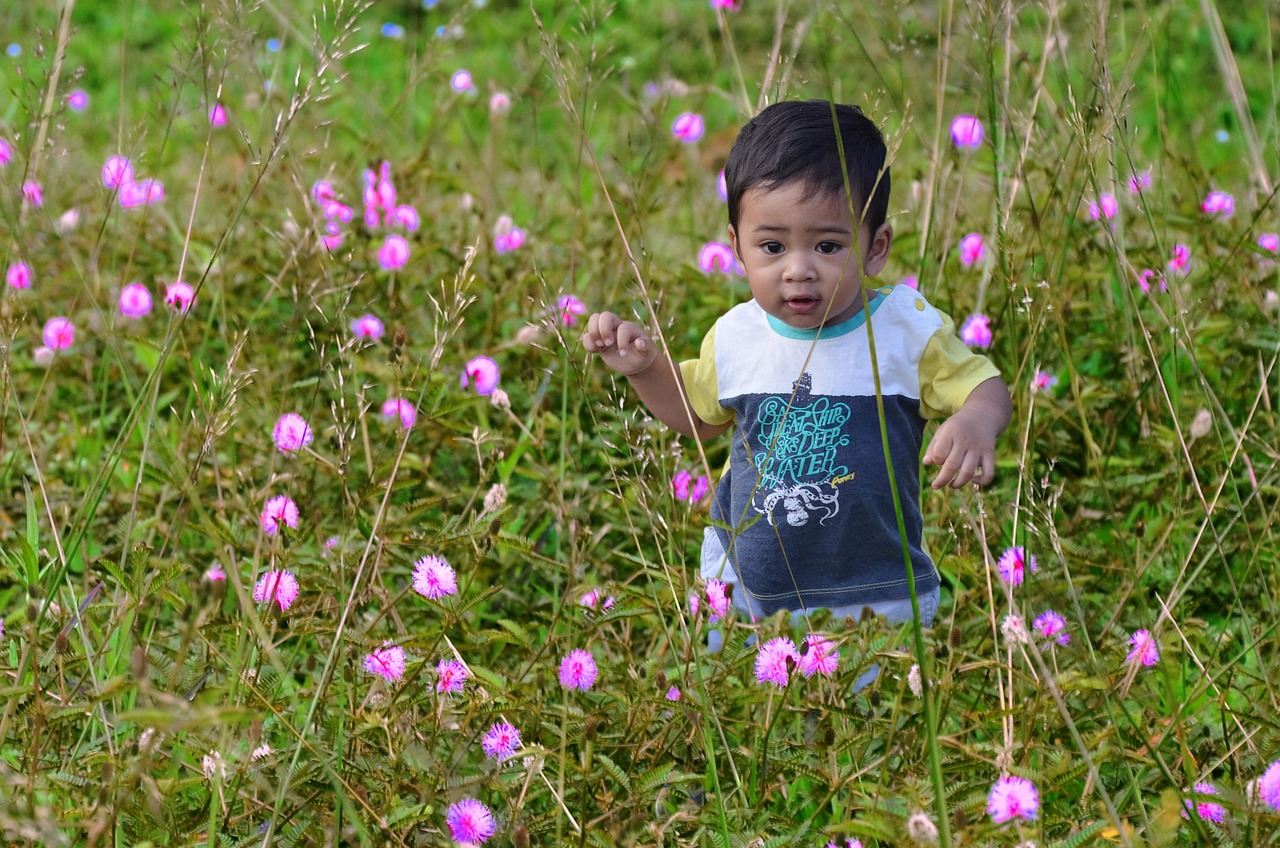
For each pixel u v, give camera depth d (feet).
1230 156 20.08
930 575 9.04
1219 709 8.39
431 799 6.98
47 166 14.51
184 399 13.60
